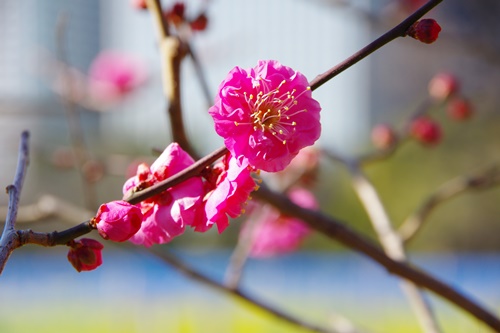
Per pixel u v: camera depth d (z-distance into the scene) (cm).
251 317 790
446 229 1545
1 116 526
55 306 1141
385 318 959
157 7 259
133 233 173
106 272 1187
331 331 336
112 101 729
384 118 1819
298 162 425
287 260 1255
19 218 366
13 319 1066
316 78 177
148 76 735
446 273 1123
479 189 355
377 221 347
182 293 815
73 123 416
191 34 334
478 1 779
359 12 503
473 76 1177
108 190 1342
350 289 1159
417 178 1536
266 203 262
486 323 253
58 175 1605
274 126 176
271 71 179
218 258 975
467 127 1426
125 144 1484
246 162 173
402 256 327
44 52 650
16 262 1423
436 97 486
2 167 1641
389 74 1919
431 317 309
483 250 1534
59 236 173
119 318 992
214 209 173
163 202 181
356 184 375
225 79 176
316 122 178
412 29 174
